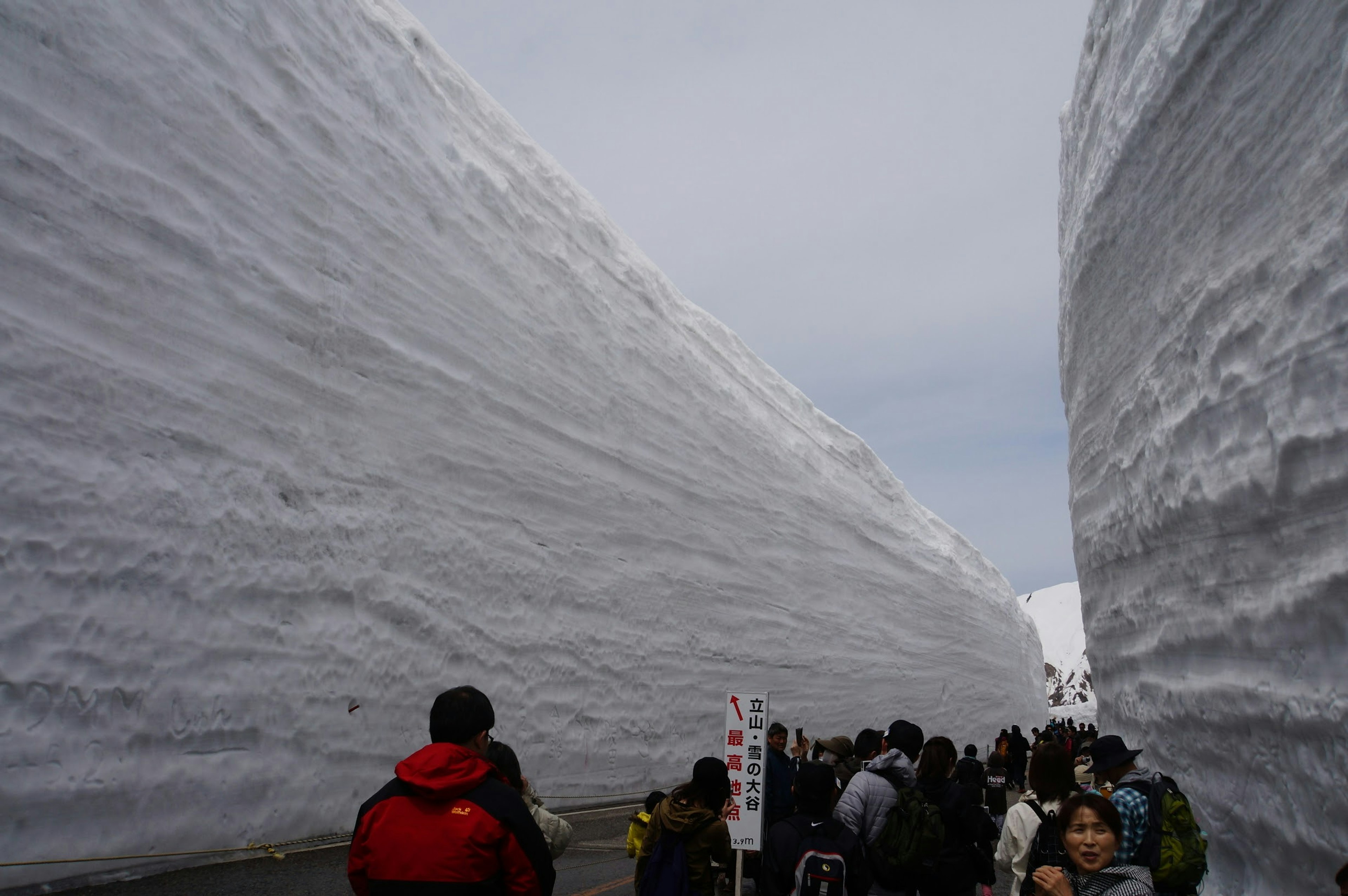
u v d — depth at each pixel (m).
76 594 5.48
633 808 11.44
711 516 15.63
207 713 6.29
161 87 6.59
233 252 7.09
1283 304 4.64
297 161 7.95
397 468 8.73
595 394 12.77
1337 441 4.07
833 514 21.00
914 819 3.98
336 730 7.48
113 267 6.05
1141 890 2.72
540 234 12.34
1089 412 9.36
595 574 12.06
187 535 6.30
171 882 5.51
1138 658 7.70
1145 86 6.73
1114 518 8.29
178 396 6.43
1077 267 9.29
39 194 5.59
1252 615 5.04
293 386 7.59
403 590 8.49
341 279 8.30
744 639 15.95
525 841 2.35
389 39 9.93
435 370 9.49
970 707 26.73
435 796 2.35
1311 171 4.40
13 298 5.36
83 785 5.38
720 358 18.52
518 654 10.20
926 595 25.14
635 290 14.97
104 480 5.76
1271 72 4.89
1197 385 5.92
